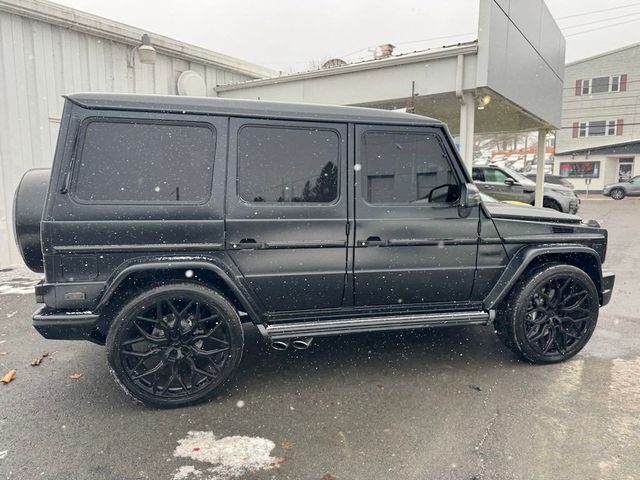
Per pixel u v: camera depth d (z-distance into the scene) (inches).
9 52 260.5
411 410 108.7
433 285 125.6
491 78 273.6
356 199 116.6
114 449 93.5
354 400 113.9
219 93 385.1
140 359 108.4
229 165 109.3
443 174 123.3
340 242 116.0
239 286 111.4
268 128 112.3
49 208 99.3
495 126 468.1
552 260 138.5
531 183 465.4
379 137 118.6
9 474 85.2
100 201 102.0
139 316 106.3
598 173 1182.3
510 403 111.4
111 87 313.4
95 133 102.3
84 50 295.6
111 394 117.9
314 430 100.3
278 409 109.8
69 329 103.3
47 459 89.9
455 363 136.6
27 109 271.3
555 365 134.7
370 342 154.6
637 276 250.2
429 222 121.7
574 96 1213.7
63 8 276.1
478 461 88.7
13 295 211.6
